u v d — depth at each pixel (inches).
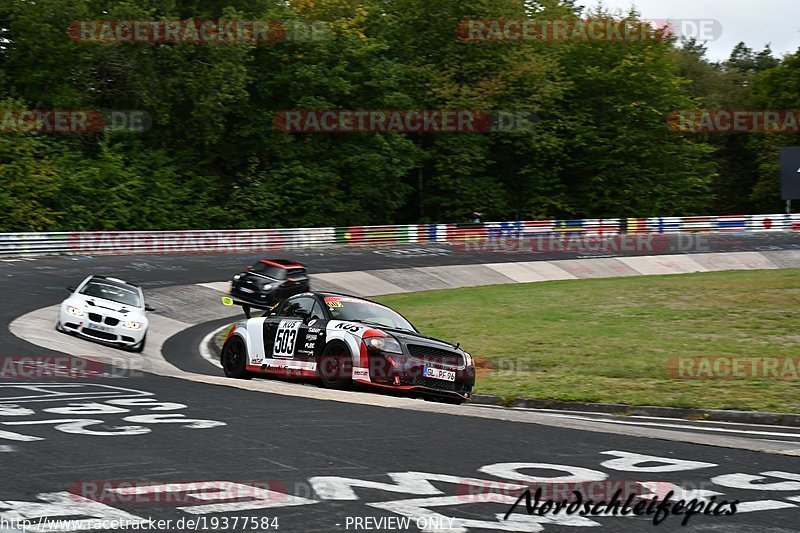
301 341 513.0
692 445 316.5
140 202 2023.9
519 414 386.0
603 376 653.9
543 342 833.5
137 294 810.2
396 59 2511.1
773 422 474.6
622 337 866.8
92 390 428.1
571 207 2733.8
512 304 1171.3
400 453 285.1
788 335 880.9
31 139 1876.2
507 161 2733.8
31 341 684.7
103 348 736.3
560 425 353.7
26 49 2050.9
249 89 2384.4
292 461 268.7
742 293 1223.5
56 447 279.1
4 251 1459.2
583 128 2655.0
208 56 2182.6
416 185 2694.4
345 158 2346.2
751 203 3353.8
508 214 2632.9
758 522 215.9
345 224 2385.6
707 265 1811.0
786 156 2233.0
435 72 2495.1
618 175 2689.5
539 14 2819.9
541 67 2501.2
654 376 644.7
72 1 2039.9
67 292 1100.5
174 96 2161.7
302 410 377.1
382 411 379.9
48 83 2065.7
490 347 802.2
